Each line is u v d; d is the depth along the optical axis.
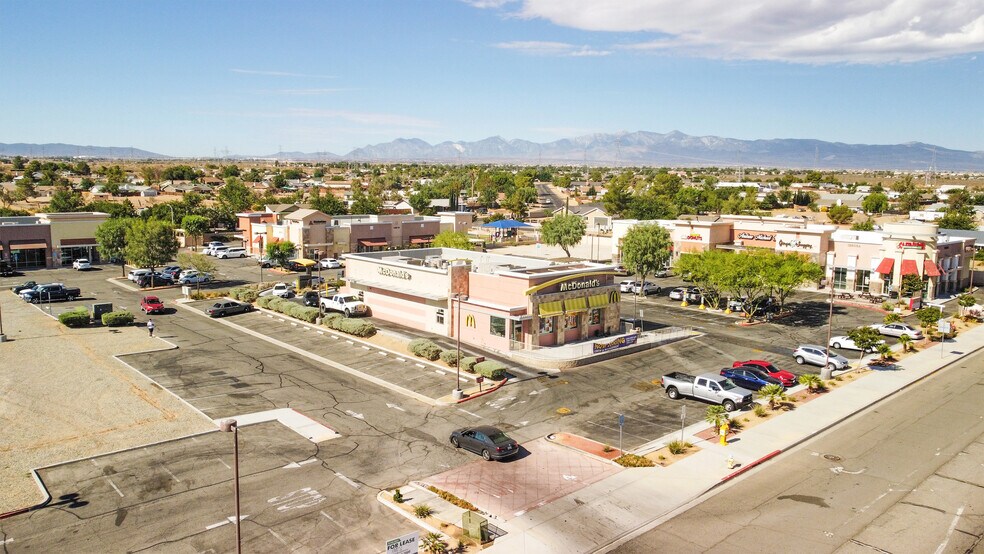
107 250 83.12
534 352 48.41
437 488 27.95
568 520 25.55
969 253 82.38
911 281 69.69
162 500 26.41
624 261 76.50
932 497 27.73
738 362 46.75
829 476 29.80
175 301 69.06
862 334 48.09
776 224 87.50
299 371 44.59
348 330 54.28
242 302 67.12
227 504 26.20
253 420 35.38
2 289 73.94
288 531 24.28
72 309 63.53
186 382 41.56
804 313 65.94
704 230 87.56
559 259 101.75
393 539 22.02
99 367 44.16
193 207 139.25
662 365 47.41
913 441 33.97
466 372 44.62
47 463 29.53
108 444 31.75
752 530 24.95
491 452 30.73
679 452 31.94
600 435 34.31
